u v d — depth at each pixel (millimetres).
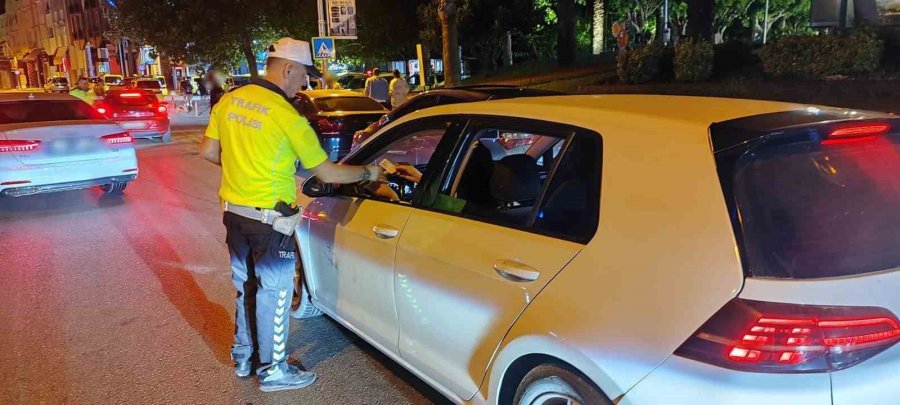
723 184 2074
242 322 3693
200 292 5297
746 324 1863
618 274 2189
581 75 20703
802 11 51375
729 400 1864
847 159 2240
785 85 13273
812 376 1814
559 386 2334
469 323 2756
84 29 57031
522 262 2514
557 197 2564
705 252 2018
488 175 3193
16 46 78000
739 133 2186
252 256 3510
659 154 2275
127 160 8859
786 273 1922
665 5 33844
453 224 2961
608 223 2303
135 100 16406
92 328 4562
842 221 2064
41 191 8117
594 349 2156
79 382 3758
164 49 24328
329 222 3895
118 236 7148
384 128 3764
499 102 3129
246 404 3514
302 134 3242
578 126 2602
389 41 28078
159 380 3783
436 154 3232
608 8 38219
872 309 1854
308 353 4141
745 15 53281
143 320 4703
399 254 3209
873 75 12523
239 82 29609
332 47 14781
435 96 8602
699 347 1931
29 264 6121
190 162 13281
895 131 2340
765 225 1998
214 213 8359
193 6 22750
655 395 2006
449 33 16078
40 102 9234
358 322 3686
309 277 4238
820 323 1820
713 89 14195
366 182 3631
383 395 3598
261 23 24156
